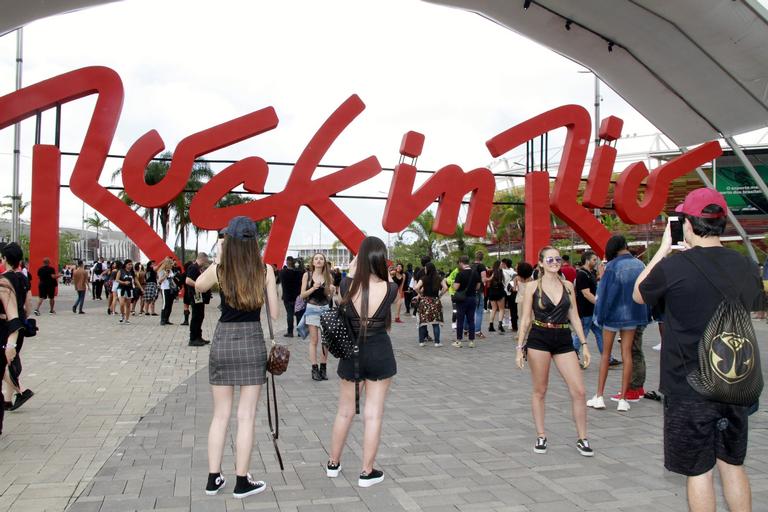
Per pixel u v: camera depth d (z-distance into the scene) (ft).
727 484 10.41
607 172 51.13
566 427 19.72
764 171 142.20
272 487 14.16
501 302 49.85
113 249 266.77
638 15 40.96
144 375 28.04
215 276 13.89
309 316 27.89
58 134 43.47
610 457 16.53
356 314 14.60
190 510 12.72
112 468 15.26
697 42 40.37
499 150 48.42
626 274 21.54
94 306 73.61
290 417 20.98
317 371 27.96
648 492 13.89
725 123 49.37
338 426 14.92
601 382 22.48
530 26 46.03
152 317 58.54
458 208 48.14
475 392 25.38
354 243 45.83
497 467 15.67
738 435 10.16
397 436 18.57
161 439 17.85
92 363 30.99
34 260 42.47
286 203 44.50
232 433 18.78
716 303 10.02
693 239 10.87
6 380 20.42
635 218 50.83
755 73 41.14
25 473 14.82
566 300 16.93
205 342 38.32
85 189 41.78
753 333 9.98
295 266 46.19
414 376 29.19
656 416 21.31
